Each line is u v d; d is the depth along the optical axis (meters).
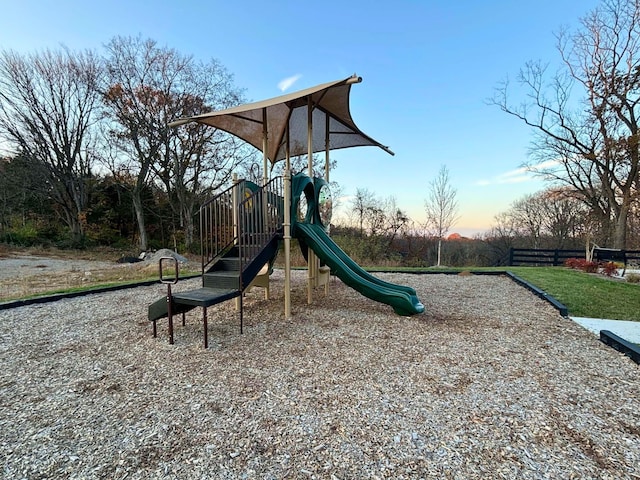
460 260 16.98
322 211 4.94
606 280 6.44
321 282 4.98
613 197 12.23
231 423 1.73
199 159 15.42
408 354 2.70
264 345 2.95
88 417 1.80
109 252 15.16
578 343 2.94
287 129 4.72
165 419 1.78
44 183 15.86
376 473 1.36
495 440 1.57
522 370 2.37
